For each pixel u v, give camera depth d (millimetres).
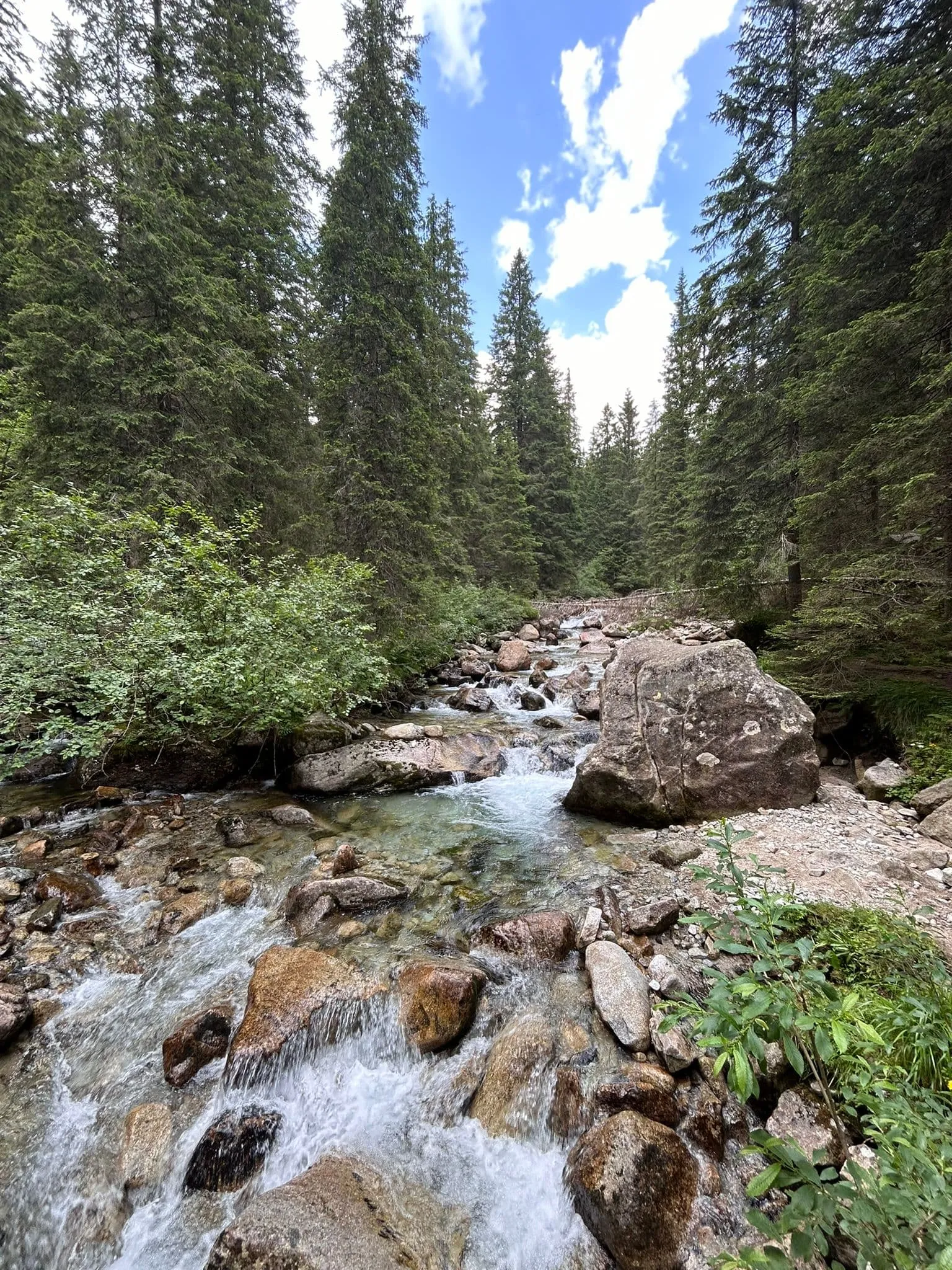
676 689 6512
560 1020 3420
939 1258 1234
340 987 3621
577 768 6711
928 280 5727
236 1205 2721
